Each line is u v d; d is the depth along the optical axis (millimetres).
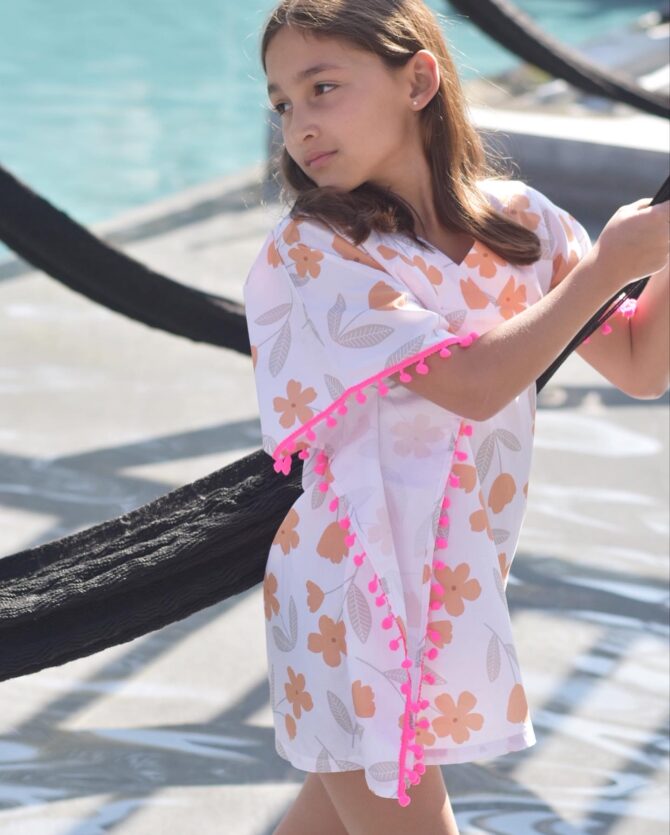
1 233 4391
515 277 2230
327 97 2139
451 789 3139
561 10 16922
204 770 3215
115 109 12531
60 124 12000
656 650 3750
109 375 5762
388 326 2072
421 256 2145
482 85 9742
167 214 7945
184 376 5781
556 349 2027
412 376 2088
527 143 7922
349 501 2141
